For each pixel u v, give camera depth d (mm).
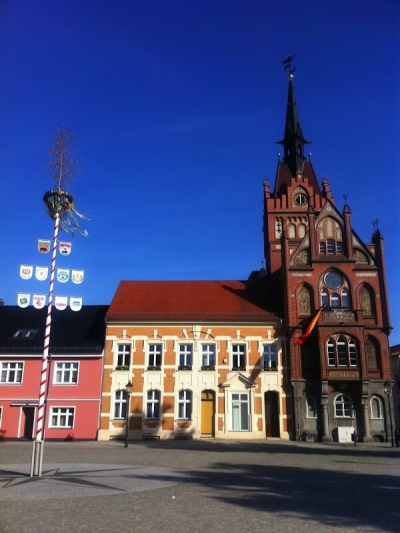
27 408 42844
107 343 43844
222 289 49156
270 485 15242
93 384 42844
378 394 41500
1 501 12625
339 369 41000
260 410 41938
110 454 26516
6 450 29234
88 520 10453
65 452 27812
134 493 13750
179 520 10461
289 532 9516
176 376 42938
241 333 43906
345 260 44844
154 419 41938
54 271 20406
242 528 9805
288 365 42750
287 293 44125
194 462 22312
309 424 41000
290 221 59875
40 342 44688
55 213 20938
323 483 15734
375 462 22906
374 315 43656
